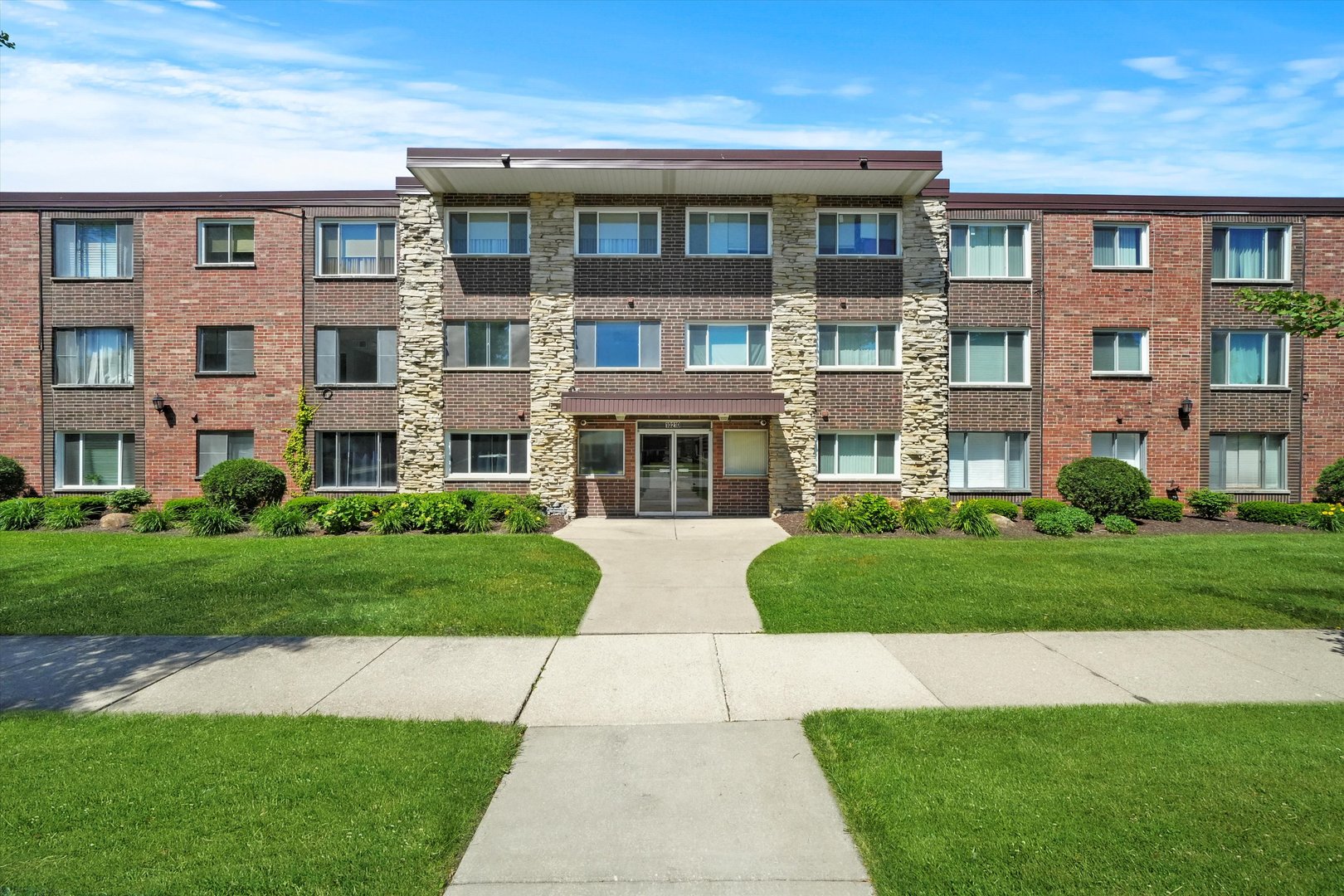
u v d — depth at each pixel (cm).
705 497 1906
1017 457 1900
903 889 343
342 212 1894
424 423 1884
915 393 1859
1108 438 1900
